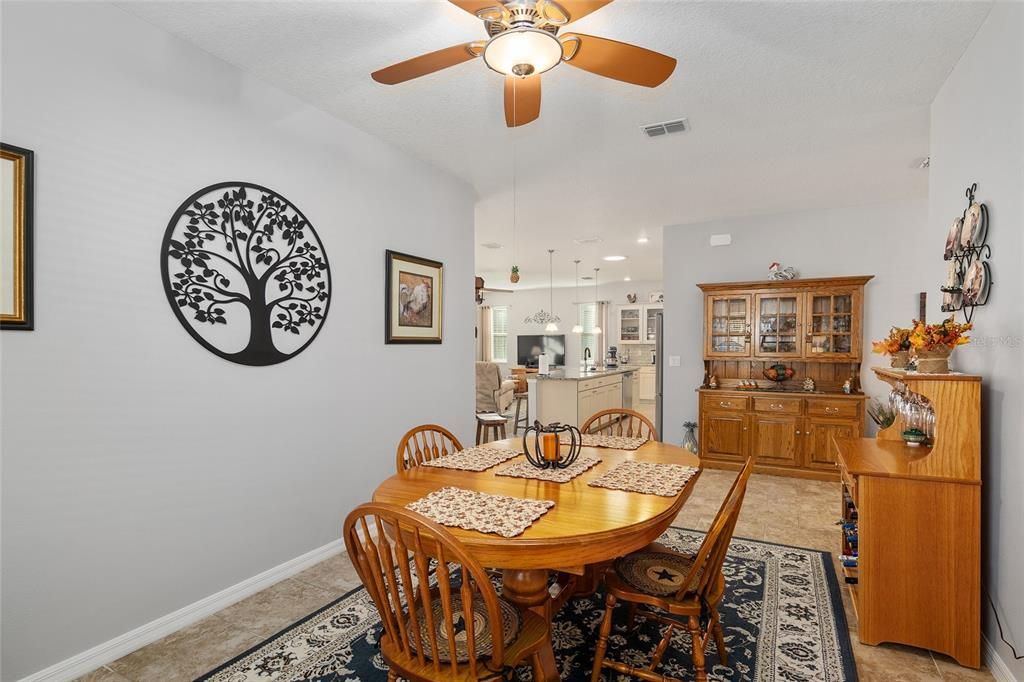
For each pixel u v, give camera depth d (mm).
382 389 3359
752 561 2936
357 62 2414
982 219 2018
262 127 2584
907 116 2912
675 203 4781
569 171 3906
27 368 1796
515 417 8016
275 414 2672
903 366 2584
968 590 1992
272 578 2646
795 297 4863
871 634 2123
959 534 2006
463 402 4191
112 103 2014
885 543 2096
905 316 4668
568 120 2998
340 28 2145
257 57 2375
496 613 1289
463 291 4191
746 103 2762
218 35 2205
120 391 2049
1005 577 1888
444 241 3951
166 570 2213
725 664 1986
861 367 4781
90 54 1949
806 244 5031
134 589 2104
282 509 2715
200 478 2336
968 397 1998
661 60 1721
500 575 2596
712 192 4434
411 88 2662
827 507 3902
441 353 3930
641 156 3566
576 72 2453
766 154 3523
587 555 1479
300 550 2812
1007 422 1863
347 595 2547
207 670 1965
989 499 2029
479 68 2467
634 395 10812
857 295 4625
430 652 1421
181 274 2242
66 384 1893
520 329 12422
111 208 2014
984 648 2045
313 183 2857
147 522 2145
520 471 2143
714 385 5250
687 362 5566
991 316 2000
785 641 2148
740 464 4941
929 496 2043
